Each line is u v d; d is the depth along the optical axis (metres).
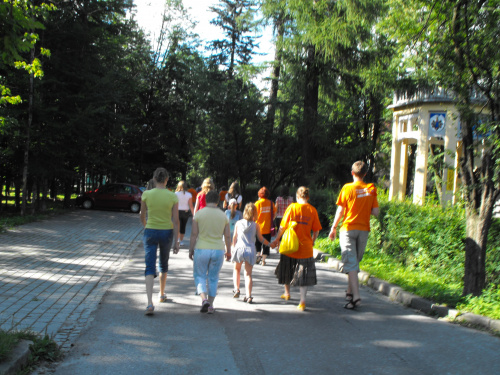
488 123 6.45
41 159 21.94
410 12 8.12
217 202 6.51
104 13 24.20
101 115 24.47
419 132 16.00
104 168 28.95
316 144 24.14
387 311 6.68
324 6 19.11
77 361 4.41
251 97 28.91
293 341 5.16
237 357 4.62
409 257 9.55
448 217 8.55
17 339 4.43
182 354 4.68
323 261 11.64
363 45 19.34
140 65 38.59
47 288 7.43
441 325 5.89
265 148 28.11
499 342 5.16
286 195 11.91
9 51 5.12
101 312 6.17
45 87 21.75
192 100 39.53
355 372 4.26
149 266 6.25
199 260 6.31
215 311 6.43
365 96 27.41
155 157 41.41
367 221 6.98
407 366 4.42
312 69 21.86
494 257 7.03
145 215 6.54
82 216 22.44
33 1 17.77
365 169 7.05
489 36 6.52
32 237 13.60
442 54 7.08
